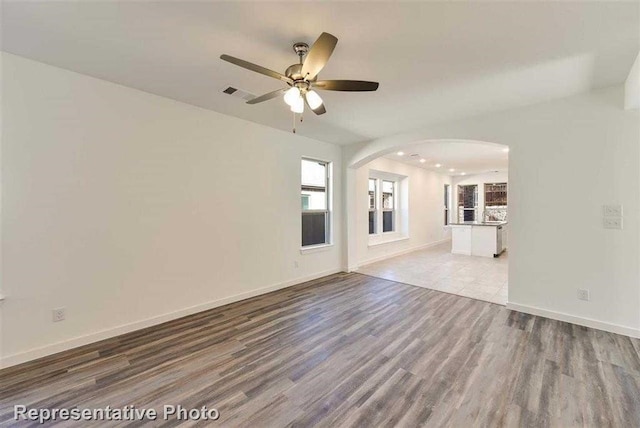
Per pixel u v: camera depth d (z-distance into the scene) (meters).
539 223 3.19
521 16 1.75
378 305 3.58
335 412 1.72
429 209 8.87
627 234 2.73
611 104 2.77
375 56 2.21
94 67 2.42
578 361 2.25
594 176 2.87
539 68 2.40
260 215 4.02
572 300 3.01
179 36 1.97
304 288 4.35
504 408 1.73
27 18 1.77
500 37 1.97
